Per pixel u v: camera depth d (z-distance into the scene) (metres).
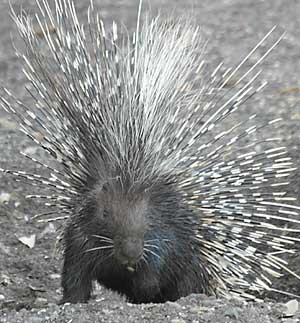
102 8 24.33
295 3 25.30
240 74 19.31
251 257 10.33
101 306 9.19
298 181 12.85
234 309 8.95
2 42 21.88
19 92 18.53
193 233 9.95
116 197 9.57
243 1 25.50
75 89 9.88
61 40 10.03
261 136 15.31
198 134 9.91
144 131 9.77
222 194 10.04
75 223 9.82
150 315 8.89
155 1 25.06
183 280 10.02
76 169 9.98
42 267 12.17
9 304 11.16
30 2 24.12
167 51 9.92
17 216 13.27
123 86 9.83
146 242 9.61
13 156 14.98
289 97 17.67
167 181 9.84
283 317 8.98
